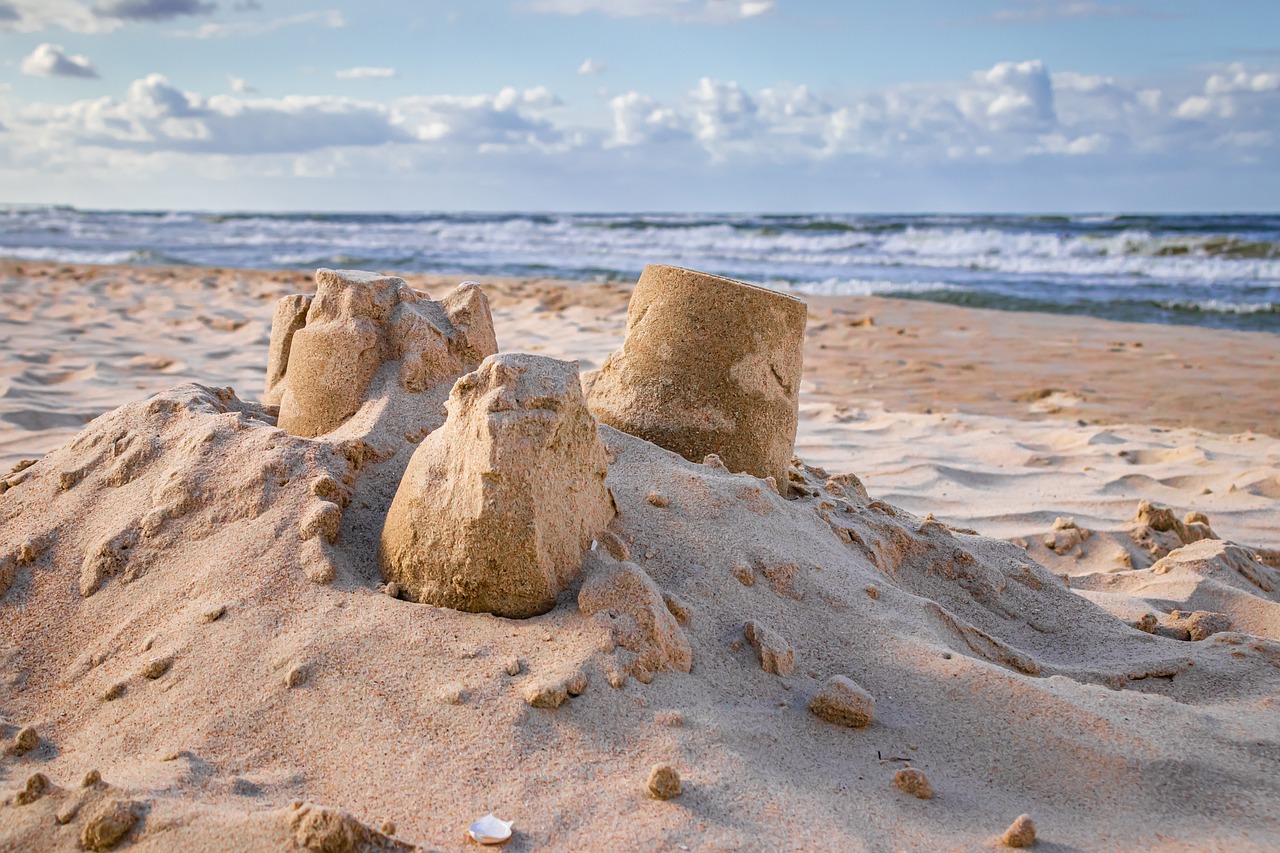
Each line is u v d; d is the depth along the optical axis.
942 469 6.27
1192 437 7.25
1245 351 10.73
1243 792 2.42
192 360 9.06
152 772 2.20
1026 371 9.73
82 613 2.86
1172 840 2.23
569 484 2.79
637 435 3.62
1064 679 2.93
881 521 3.81
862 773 2.40
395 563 2.80
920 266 22.81
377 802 2.15
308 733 2.34
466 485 2.68
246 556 2.83
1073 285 18.59
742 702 2.58
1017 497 5.86
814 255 25.45
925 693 2.72
